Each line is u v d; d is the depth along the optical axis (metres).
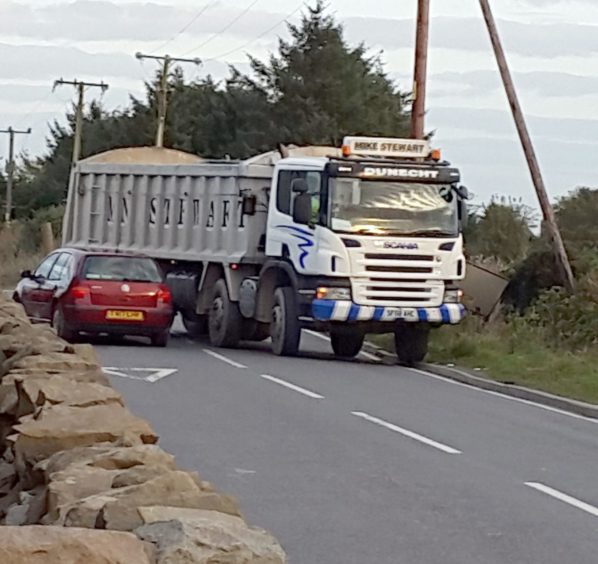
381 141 25.45
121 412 8.83
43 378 10.20
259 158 27.48
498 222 47.19
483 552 10.00
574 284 32.16
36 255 58.97
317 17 70.81
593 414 19.66
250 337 28.31
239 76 71.94
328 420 17.12
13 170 90.69
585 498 12.40
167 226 30.14
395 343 27.25
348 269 24.77
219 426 16.17
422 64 34.38
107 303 26.12
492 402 20.58
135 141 78.56
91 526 5.88
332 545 10.00
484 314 32.97
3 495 8.67
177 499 6.19
